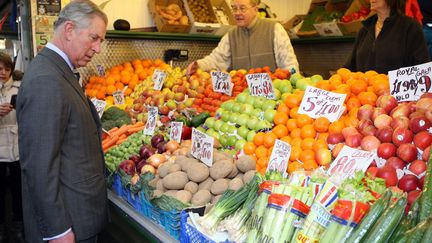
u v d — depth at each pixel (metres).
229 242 1.46
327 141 1.94
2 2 5.66
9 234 4.25
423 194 1.23
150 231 1.96
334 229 1.21
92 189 1.89
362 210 1.20
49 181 1.66
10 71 4.22
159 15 4.93
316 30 5.30
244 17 3.79
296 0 6.63
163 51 5.21
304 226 1.29
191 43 5.39
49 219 1.70
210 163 2.08
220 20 5.30
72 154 1.81
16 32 5.35
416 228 1.09
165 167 2.19
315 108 2.16
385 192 1.21
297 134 2.09
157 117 3.15
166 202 1.83
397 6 3.17
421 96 1.80
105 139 3.26
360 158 1.62
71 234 1.77
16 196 4.44
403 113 1.76
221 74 3.10
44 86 1.67
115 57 4.89
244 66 4.01
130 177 2.32
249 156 2.06
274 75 2.84
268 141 2.16
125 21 4.86
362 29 3.49
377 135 1.76
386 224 1.14
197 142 2.21
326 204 1.28
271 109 2.39
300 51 6.20
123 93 4.23
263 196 1.47
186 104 3.31
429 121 1.62
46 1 3.98
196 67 3.67
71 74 1.86
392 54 3.19
